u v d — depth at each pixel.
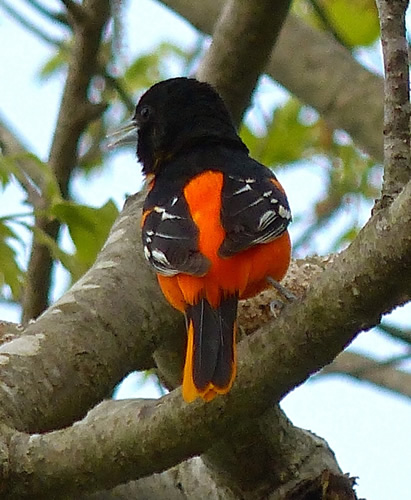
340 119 16.98
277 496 10.00
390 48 7.61
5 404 8.35
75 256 11.89
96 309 9.43
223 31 14.05
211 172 10.04
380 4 7.79
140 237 10.42
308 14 19.05
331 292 7.15
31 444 7.81
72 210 11.73
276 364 7.40
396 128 7.40
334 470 10.15
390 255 6.86
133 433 7.59
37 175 16.66
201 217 8.98
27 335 9.06
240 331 9.96
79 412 8.97
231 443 9.60
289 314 7.36
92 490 7.86
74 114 15.66
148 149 11.90
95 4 15.36
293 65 17.17
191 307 8.40
